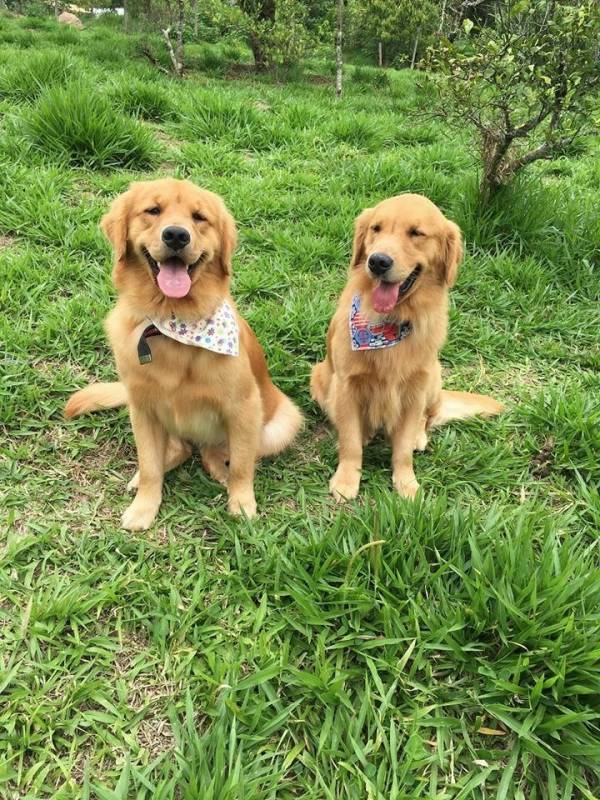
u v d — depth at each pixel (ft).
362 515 3.93
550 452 4.68
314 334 5.92
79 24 35.04
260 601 3.47
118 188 7.94
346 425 4.53
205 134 10.43
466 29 7.08
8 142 8.18
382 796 2.60
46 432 4.58
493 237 7.48
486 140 7.43
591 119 6.67
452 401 5.10
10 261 6.10
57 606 3.27
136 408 3.94
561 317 6.54
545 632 3.04
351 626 3.27
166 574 3.64
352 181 8.98
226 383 3.89
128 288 3.87
